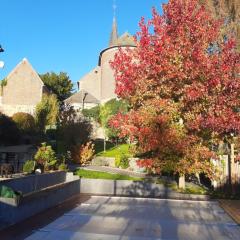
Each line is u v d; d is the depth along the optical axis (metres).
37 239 9.50
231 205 15.97
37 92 56.69
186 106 17.95
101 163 33.81
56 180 18.62
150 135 17.80
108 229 10.88
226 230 11.13
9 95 56.12
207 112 17.59
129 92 18.55
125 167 31.05
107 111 47.81
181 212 14.26
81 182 20.47
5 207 11.32
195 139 17.97
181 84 17.64
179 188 19.58
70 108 49.28
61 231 10.43
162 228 11.24
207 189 20.30
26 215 12.38
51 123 46.03
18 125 42.00
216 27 18.66
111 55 63.53
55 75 76.19
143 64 18.03
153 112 18.02
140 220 12.43
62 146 35.75
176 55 17.31
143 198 18.22
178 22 18.05
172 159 18.00
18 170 26.30
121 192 20.23
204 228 11.35
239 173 18.48
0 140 38.53
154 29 18.50
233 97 17.34
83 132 37.09
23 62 57.22
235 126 17.16
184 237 10.14
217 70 17.22
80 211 13.95
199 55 17.08
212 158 18.41
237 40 25.53
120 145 41.50
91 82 71.94
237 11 26.84
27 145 37.16
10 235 9.88
